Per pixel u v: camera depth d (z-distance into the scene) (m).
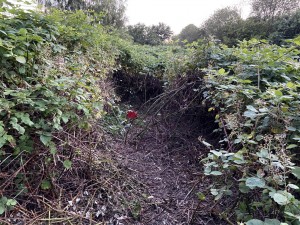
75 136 1.91
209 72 2.46
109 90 3.42
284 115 1.45
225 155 1.37
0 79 1.64
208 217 1.71
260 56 2.25
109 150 2.41
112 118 3.34
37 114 1.66
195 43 3.27
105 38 3.68
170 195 2.00
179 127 3.10
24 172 1.57
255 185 1.14
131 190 1.97
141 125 3.33
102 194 1.84
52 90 1.69
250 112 1.54
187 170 2.39
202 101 2.67
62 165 1.78
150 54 6.13
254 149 1.43
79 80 1.77
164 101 3.23
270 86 1.78
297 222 1.02
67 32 2.63
